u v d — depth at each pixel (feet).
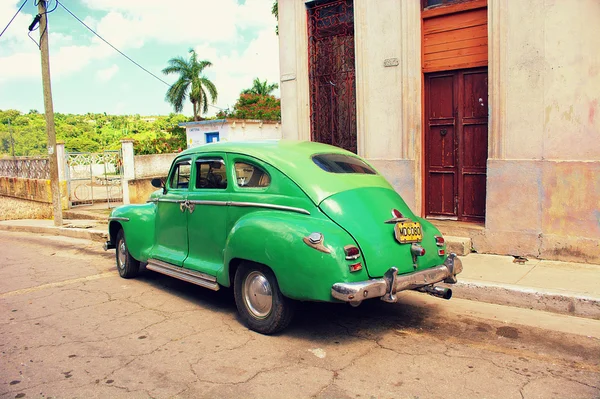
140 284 22.03
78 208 50.65
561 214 20.54
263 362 13.26
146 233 21.02
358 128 26.81
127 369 13.14
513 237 21.71
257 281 15.19
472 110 24.02
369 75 26.09
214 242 17.33
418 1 24.50
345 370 12.66
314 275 13.16
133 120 308.60
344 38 27.96
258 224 14.65
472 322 15.97
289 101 30.01
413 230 14.76
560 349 13.65
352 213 14.25
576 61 19.81
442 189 25.27
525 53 20.90
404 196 25.39
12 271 26.18
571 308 16.31
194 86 118.32
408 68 24.72
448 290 15.40
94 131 234.99
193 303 18.93
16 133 157.17
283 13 29.66
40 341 15.42
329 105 28.91
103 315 17.79
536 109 20.85
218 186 17.49
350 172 16.16
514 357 13.20
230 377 12.44
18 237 40.34
